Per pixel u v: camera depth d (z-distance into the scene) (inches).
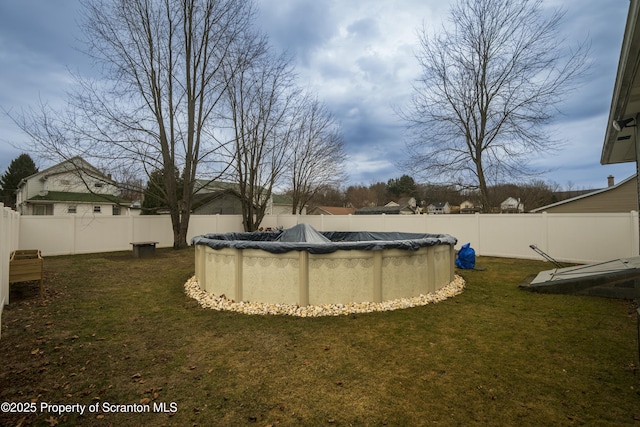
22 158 1512.1
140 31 515.5
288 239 287.6
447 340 154.3
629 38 145.0
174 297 242.8
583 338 154.6
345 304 205.0
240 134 639.1
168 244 611.8
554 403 100.3
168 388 112.0
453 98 650.8
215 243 230.7
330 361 132.6
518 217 454.3
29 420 93.7
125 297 241.9
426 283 234.1
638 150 244.4
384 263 212.7
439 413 95.7
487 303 219.3
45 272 337.1
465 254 366.6
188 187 580.1
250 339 157.3
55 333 165.5
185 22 543.8
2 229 179.8
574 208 671.8
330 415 95.5
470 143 651.5
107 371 124.8
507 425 89.7
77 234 501.0
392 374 121.0
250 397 105.9
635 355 134.6
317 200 1358.3
